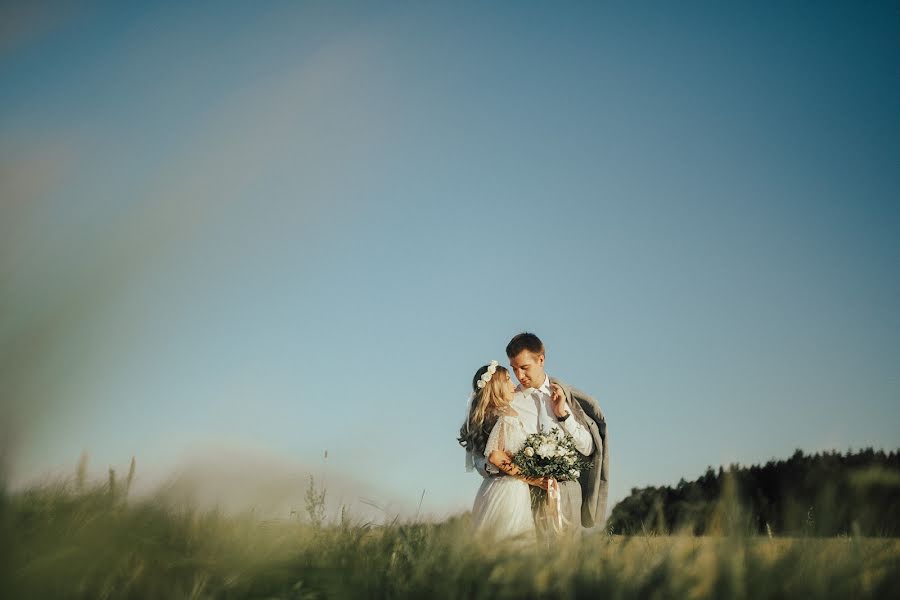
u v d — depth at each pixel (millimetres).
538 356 6898
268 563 2922
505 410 6652
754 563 2531
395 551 3396
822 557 2521
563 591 2773
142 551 2723
